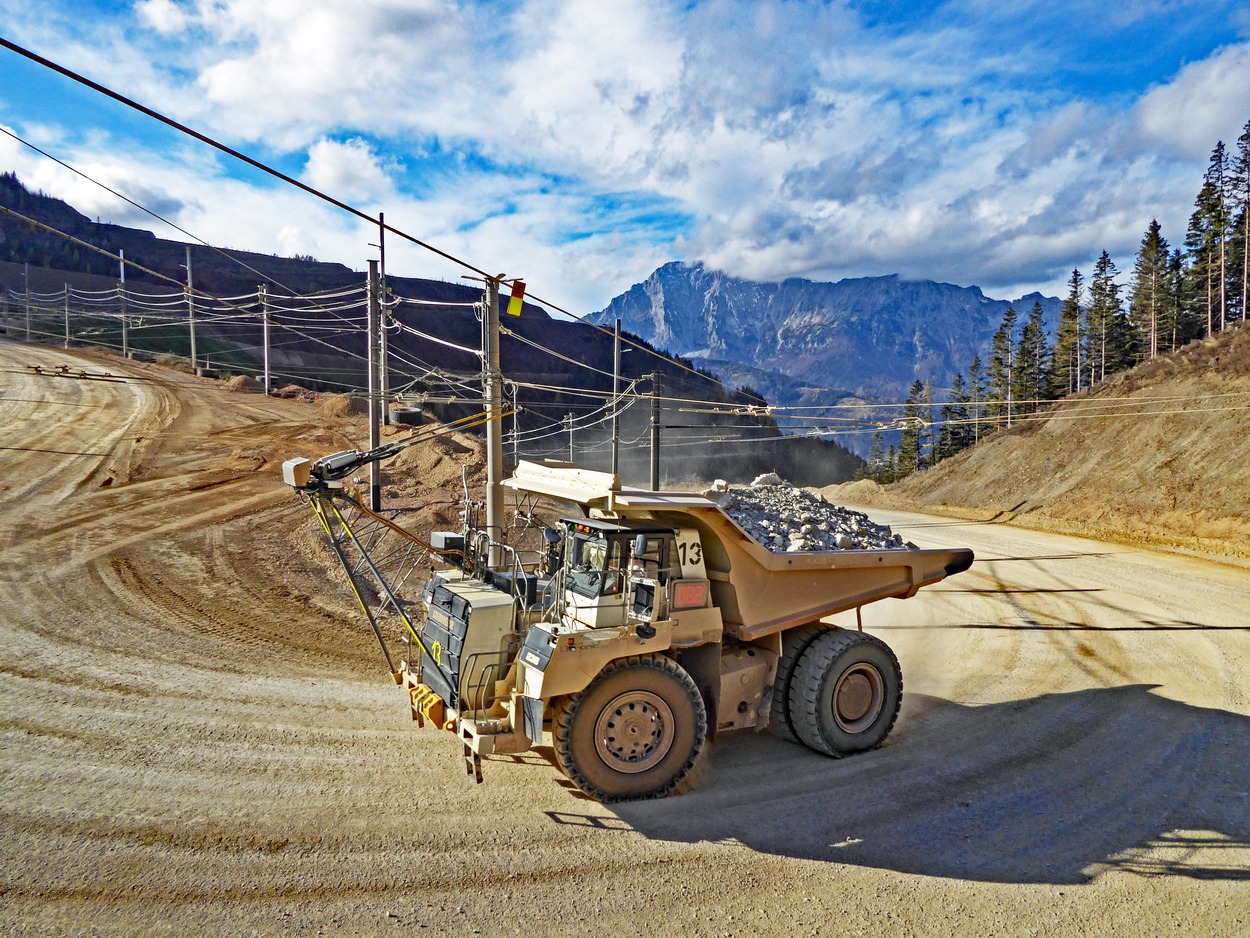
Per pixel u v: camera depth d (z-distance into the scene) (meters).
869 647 8.06
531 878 5.34
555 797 6.66
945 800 6.87
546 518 8.38
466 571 8.06
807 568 7.83
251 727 7.97
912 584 8.77
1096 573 20.73
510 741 6.28
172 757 7.12
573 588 7.16
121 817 5.93
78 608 11.99
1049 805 6.80
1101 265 76.56
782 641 8.21
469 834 5.95
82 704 8.34
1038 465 39.56
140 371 47.19
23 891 4.87
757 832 6.17
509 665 6.74
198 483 22.16
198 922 4.65
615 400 23.17
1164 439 32.94
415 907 4.93
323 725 8.14
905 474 99.50
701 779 7.25
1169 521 27.86
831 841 6.05
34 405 33.06
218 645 10.81
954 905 5.17
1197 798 6.97
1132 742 8.42
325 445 28.59
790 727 8.03
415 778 6.94
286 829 5.88
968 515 38.41
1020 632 14.12
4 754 6.98
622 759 6.62
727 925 4.86
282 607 12.92
